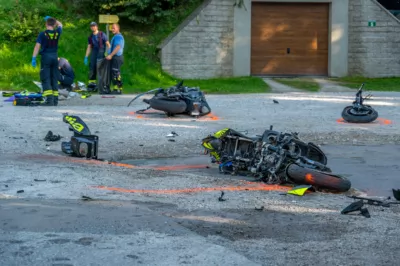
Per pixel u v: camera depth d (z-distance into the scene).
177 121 36.91
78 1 68.56
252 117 39.28
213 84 64.62
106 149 28.42
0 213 16.66
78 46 63.53
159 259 13.66
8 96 48.84
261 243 14.88
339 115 41.06
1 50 60.91
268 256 14.02
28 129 32.75
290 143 22.61
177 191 20.17
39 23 63.78
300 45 71.88
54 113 39.47
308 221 16.83
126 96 52.03
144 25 69.12
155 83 63.66
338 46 71.62
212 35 68.88
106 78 53.44
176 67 67.62
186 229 15.80
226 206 18.23
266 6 70.81
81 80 60.00
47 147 27.88
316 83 66.75
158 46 66.94
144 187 20.69
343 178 21.11
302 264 13.58
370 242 15.12
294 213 17.62
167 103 38.12
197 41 68.31
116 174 22.61
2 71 58.50
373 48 72.12
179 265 13.35
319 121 38.06
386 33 72.19
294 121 37.88
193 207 18.02
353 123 37.50
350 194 20.92
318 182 20.78
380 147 30.22
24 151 26.78
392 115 41.41
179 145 29.61
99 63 53.12
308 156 23.36
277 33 71.31
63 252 13.89
